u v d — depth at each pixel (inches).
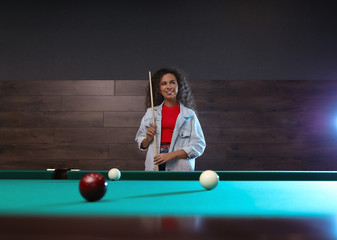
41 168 155.7
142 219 33.0
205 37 162.1
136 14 162.9
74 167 155.9
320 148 157.2
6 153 155.9
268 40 162.1
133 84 158.4
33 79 159.3
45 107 157.3
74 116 157.1
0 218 33.7
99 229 29.2
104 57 160.9
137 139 113.4
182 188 58.0
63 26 162.1
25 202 43.4
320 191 54.6
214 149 155.9
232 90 158.1
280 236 27.7
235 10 163.0
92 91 158.1
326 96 158.9
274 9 163.2
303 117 157.9
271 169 156.3
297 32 162.6
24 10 162.7
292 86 158.9
